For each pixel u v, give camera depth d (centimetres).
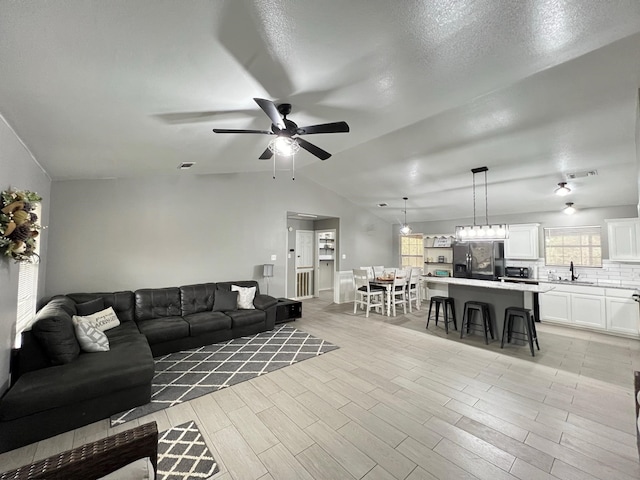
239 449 204
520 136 356
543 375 322
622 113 290
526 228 595
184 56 158
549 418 240
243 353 384
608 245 515
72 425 228
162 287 467
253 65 180
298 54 174
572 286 516
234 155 411
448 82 230
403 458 195
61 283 388
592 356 379
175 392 283
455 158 436
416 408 256
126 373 249
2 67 146
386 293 648
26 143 252
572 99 280
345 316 599
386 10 141
